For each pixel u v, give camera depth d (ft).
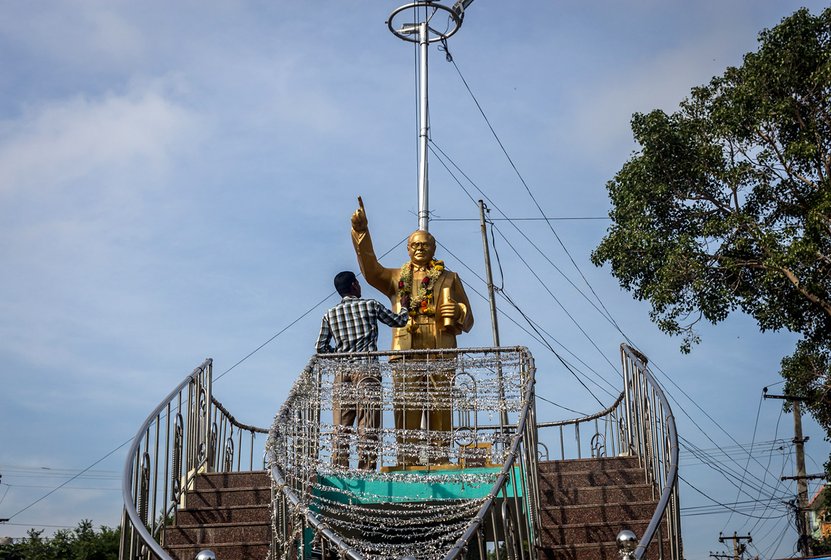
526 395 26.45
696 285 50.29
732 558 84.64
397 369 30.27
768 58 50.49
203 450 31.96
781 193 52.44
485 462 30.71
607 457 29.25
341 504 26.84
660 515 21.40
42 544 45.39
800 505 77.36
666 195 53.42
